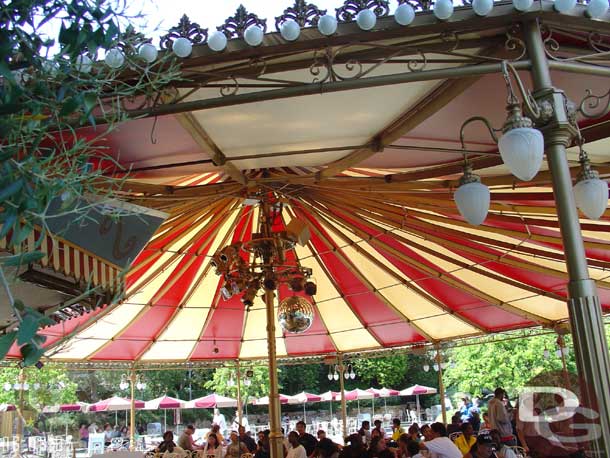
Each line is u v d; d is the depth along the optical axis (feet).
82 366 43.27
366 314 40.93
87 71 6.86
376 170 25.04
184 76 12.60
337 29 11.72
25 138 6.15
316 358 49.14
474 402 82.84
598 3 11.84
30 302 15.02
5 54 5.90
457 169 20.98
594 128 16.71
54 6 6.13
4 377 63.05
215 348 40.88
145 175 20.48
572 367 77.97
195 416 102.68
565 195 11.37
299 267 27.17
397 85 14.98
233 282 27.02
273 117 16.52
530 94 11.67
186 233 29.07
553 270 29.17
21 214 5.49
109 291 12.76
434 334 42.93
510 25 12.09
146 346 42.57
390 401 105.70
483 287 34.94
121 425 101.55
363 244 33.50
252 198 25.81
